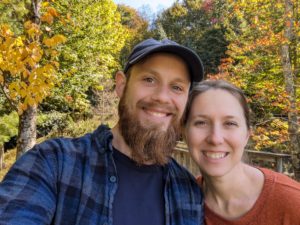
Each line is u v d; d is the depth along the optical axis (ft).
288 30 5.65
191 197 1.66
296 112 5.53
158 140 1.51
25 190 1.24
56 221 1.31
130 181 1.48
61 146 1.45
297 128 5.46
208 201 1.73
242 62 6.49
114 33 16.03
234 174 1.62
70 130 13.48
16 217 1.16
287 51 5.66
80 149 1.47
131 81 1.57
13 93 3.52
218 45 18.61
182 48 1.54
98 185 1.41
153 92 1.55
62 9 10.54
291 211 1.47
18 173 1.30
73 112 14.48
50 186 1.32
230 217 1.64
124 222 1.39
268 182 1.57
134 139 1.49
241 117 1.66
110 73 17.53
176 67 1.57
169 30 32.53
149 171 1.52
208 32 20.20
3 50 3.28
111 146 1.49
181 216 1.55
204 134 1.65
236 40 6.71
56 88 12.07
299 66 6.24
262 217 1.52
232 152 1.63
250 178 1.64
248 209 1.58
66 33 11.95
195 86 1.71
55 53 3.71
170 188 1.60
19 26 4.58
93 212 1.36
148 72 1.55
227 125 1.64
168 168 1.61
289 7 5.57
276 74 6.28
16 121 9.45
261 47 6.02
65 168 1.39
